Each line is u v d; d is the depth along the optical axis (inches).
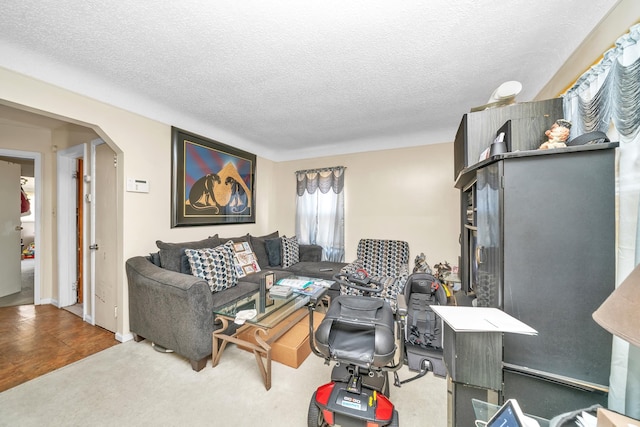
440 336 76.7
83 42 58.5
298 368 71.7
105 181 93.3
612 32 44.1
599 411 23.2
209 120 109.0
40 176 117.4
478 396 37.1
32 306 115.5
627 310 19.4
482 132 60.2
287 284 92.1
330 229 145.1
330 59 64.8
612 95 38.1
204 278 86.0
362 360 45.4
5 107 95.3
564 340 35.4
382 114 101.5
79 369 69.4
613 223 33.4
